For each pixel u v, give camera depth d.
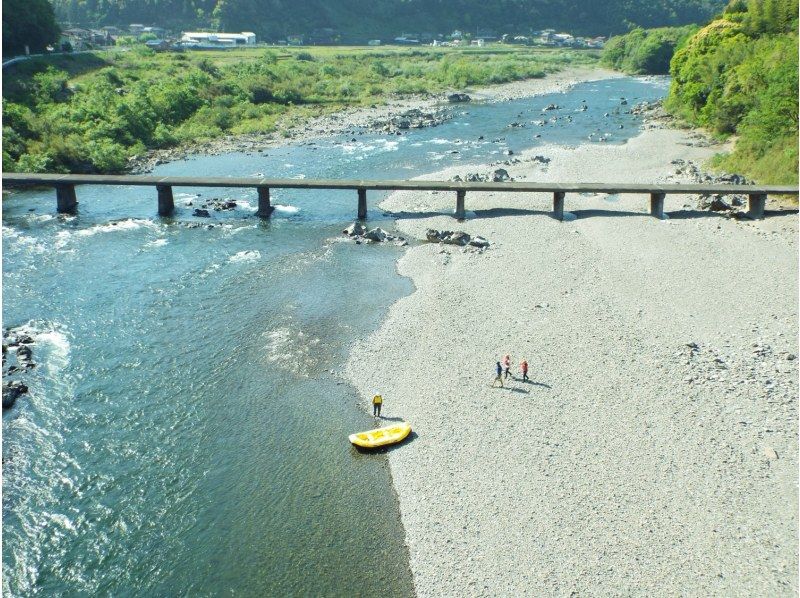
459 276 55.91
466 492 32.31
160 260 59.91
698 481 32.44
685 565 27.97
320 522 31.20
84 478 33.91
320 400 39.97
